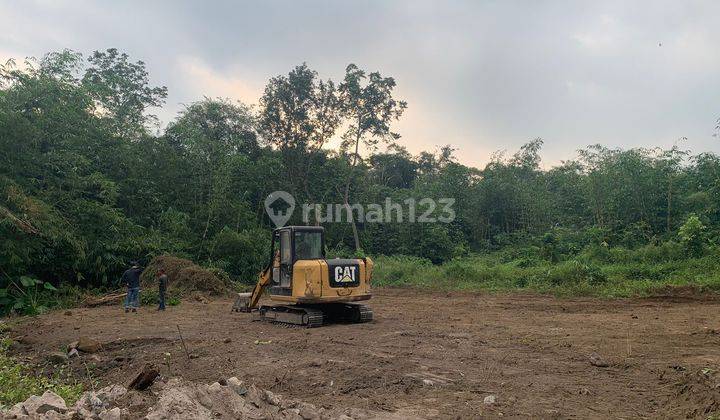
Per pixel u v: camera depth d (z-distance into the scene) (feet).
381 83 121.60
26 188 62.75
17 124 61.72
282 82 122.42
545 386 24.66
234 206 97.66
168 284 71.00
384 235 138.62
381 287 85.97
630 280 70.69
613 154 111.14
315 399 22.88
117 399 18.94
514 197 142.51
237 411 18.10
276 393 23.85
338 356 31.04
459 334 38.70
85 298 64.28
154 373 21.70
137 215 86.43
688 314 47.44
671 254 79.15
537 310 54.13
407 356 31.01
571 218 126.11
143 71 116.88
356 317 45.39
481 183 146.51
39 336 41.19
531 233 134.62
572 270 75.92
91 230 69.51
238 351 32.71
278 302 47.93
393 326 42.98
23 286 60.80
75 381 26.30
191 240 89.40
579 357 30.55
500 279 82.17
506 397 23.06
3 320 51.42
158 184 93.97
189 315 52.47
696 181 101.40
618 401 22.36
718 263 71.56
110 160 82.84
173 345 35.60
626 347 33.22
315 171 134.41
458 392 23.93
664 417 20.21
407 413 20.90
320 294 42.24
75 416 16.25
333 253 109.29
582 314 49.88
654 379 25.68
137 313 54.80
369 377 26.25
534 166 154.51
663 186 102.32
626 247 93.76
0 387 22.77
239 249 89.56
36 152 65.77
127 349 35.45
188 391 18.08
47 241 62.90
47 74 70.23
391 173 185.06
